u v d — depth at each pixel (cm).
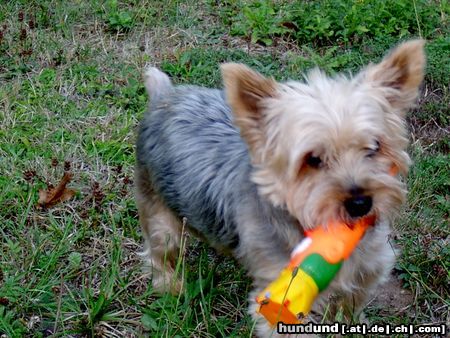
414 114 91
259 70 98
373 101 52
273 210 55
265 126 54
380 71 54
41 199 77
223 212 60
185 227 67
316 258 51
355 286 60
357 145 51
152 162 66
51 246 72
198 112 64
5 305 64
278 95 54
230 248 62
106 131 88
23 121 89
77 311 65
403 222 74
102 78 98
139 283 70
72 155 84
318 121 50
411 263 71
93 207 77
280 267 56
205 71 98
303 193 52
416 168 81
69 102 93
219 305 67
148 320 64
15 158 82
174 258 70
